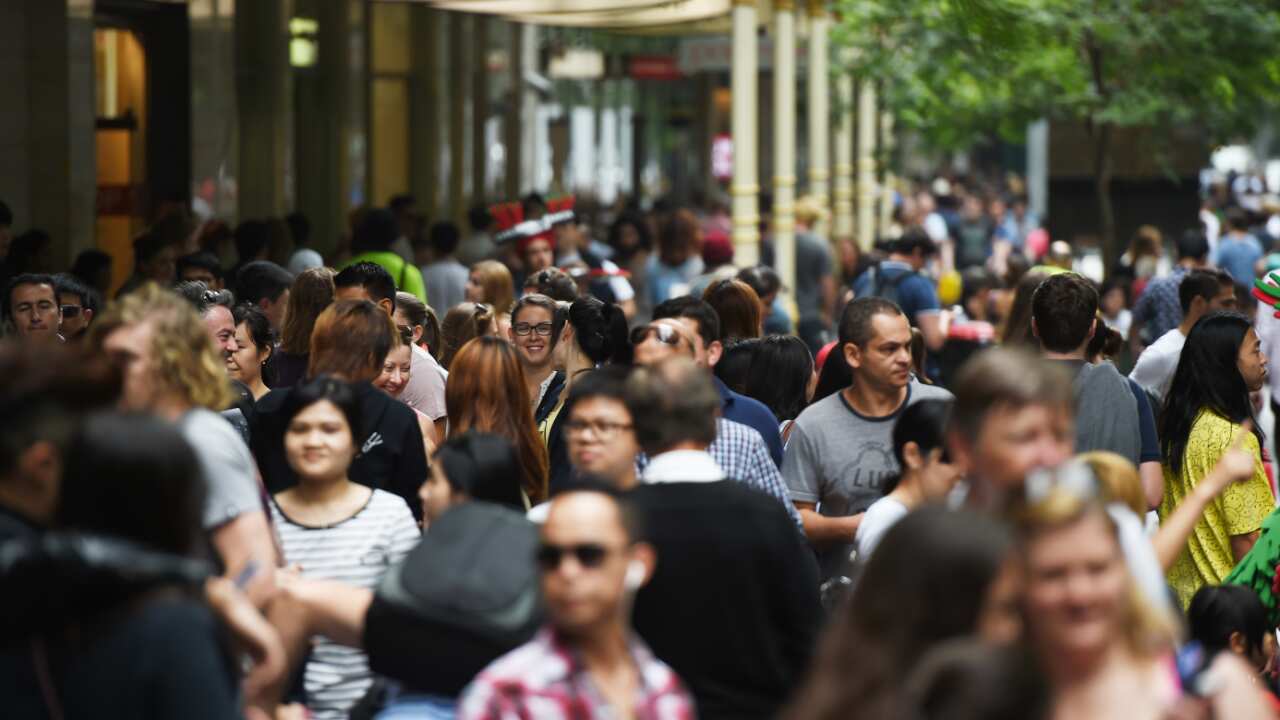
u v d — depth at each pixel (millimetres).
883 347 20922
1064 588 10008
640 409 15000
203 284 23297
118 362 12500
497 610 13312
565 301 31000
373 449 19531
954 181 131625
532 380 24812
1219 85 55812
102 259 35531
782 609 14695
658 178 138750
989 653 9234
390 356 22625
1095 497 10258
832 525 20781
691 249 47188
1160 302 38531
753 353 24453
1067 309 21203
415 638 13375
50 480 11609
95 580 10617
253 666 13266
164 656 10672
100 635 10656
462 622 13281
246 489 14938
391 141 72438
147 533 10945
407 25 72812
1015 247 100812
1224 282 28844
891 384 21047
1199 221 75750
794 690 14445
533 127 97250
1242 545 21953
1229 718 11023
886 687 9703
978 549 9805
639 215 56031
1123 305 51156
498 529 13789
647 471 15164
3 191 42438
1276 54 55812
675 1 51875
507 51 87062
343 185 63531
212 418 14977
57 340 26016
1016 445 12023
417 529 17266
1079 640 10055
